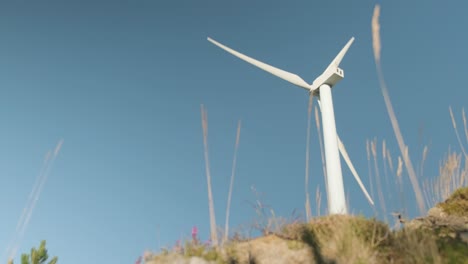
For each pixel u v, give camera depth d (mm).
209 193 5508
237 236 5988
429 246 4785
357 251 4973
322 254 5203
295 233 5656
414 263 4664
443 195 7328
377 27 3777
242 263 5199
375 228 5547
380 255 5043
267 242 5480
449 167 7492
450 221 5844
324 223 5871
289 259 5184
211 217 5469
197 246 5641
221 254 5316
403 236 5328
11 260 4504
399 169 5445
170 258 5234
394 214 5734
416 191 4254
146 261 5340
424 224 5816
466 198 6914
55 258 6824
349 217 5910
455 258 4812
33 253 6621
